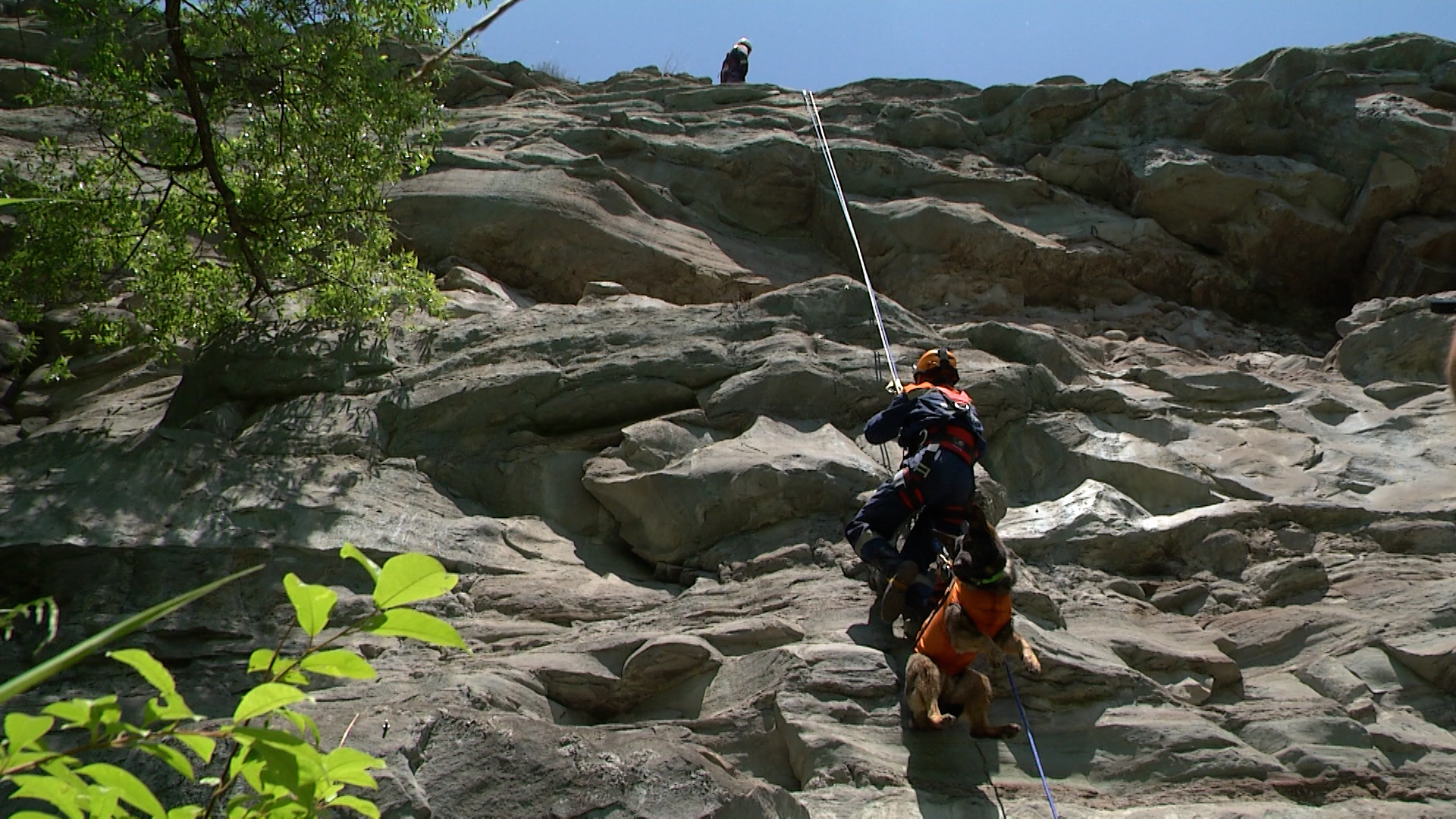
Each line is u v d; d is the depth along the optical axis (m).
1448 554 6.75
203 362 7.94
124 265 8.38
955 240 11.94
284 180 8.50
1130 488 7.39
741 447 7.04
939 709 4.84
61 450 6.79
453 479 7.25
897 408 5.88
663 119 13.72
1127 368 9.20
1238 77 13.51
